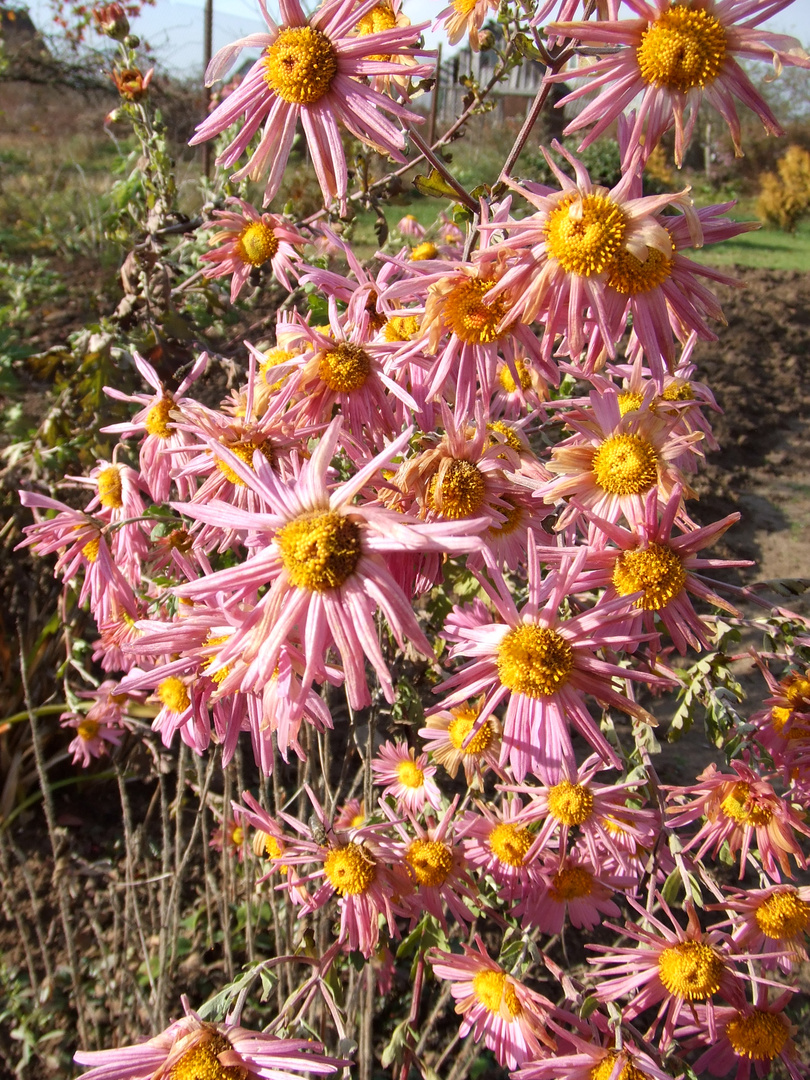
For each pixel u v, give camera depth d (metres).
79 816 0.45
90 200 1.23
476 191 0.24
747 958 0.23
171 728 0.25
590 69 0.19
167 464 0.28
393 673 0.31
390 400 0.23
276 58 0.21
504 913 0.30
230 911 0.37
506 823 0.28
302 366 0.23
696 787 0.25
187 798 0.45
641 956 0.24
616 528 0.22
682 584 0.22
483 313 0.21
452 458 0.22
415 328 0.25
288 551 0.17
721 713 0.25
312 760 0.34
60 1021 0.35
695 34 0.18
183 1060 0.19
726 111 0.19
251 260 0.35
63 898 0.32
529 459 0.24
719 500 0.81
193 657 0.22
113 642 0.33
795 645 0.24
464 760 0.28
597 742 0.21
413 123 0.23
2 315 0.80
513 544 0.23
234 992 0.21
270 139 0.21
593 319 0.20
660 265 0.20
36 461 0.44
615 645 0.21
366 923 0.25
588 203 0.19
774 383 1.10
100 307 0.96
